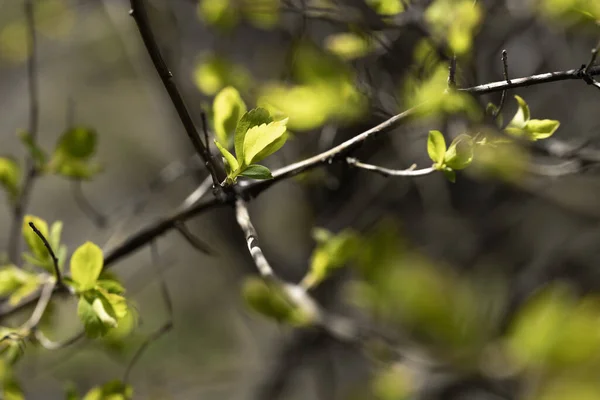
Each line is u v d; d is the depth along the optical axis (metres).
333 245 0.91
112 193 2.03
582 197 1.25
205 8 0.97
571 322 0.94
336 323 1.01
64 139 0.91
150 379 1.41
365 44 0.91
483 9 0.94
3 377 0.87
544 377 0.95
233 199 0.84
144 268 1.91
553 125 0.81
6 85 2.15
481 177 1.08
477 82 0.89
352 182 1.15
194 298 1.88
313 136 0.96
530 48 1.04
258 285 0.93
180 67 1.06
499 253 1.32
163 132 1.97
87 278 0.82
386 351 1.01
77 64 2.04
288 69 0.93
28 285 0.88
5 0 1.34
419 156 1.00
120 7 1.25
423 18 0.90
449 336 1.00
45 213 2.04
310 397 1.38
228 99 0.84
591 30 0.97
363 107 0.89
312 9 0.93
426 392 1.04
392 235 1.00
